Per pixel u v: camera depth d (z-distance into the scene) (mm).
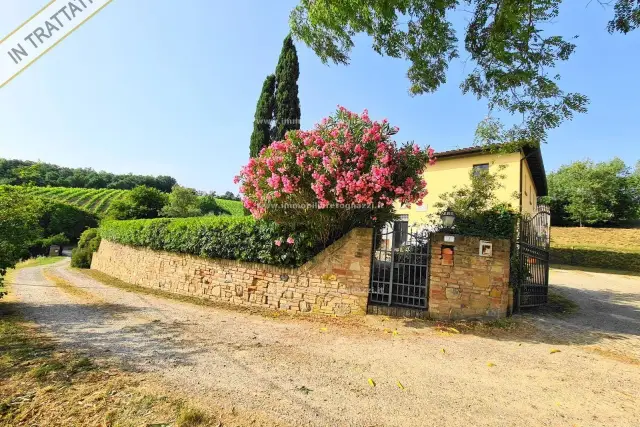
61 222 39219
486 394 3461
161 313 7000
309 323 6285
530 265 7711
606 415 3100
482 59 5480
